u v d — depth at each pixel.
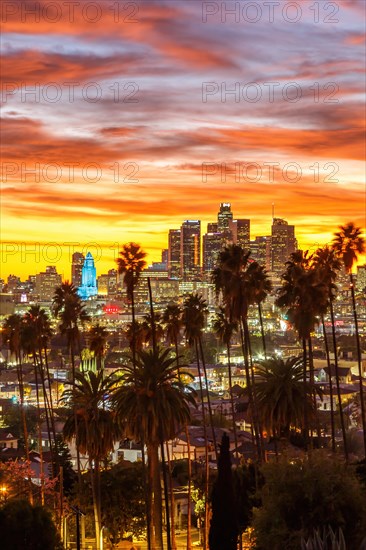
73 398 103.19
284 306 102.38
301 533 62.06
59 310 128.38
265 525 64.94
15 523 70.69
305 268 112.94
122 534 111.31
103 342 137.38
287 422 101.44
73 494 121.62
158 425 90.69
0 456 159.12
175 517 128.00
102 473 113.38
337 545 58.31
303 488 64.75
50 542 71.81
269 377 102.88
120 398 91.81
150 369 91.75
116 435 102.94
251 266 100.75
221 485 71.12
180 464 146.25
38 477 141.25
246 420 192.62
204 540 102.81
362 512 64.75
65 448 147.88
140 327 132.00
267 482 66.62
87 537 117.75
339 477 65.19
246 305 101.19
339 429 191.12
